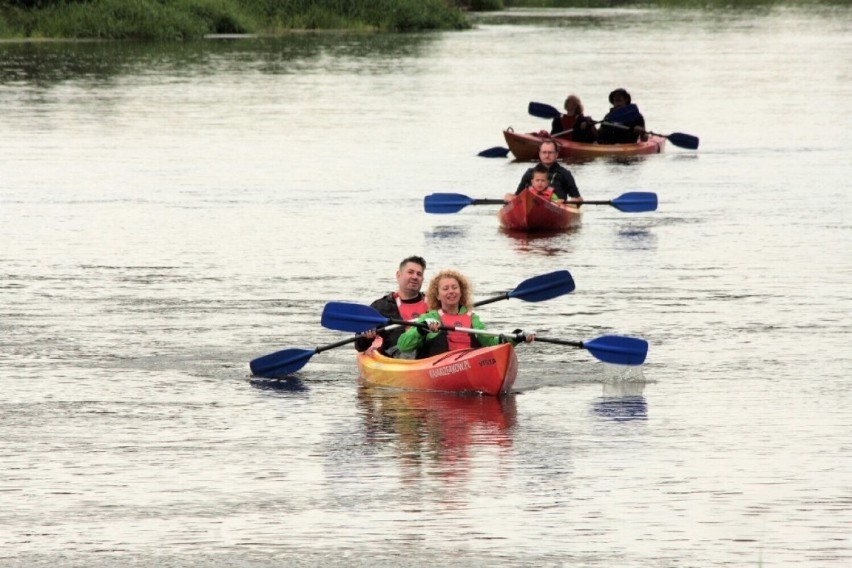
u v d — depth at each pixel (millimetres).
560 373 44781
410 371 43188
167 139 110812
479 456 36188
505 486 33781
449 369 42281
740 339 48812
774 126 120875
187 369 45281
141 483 34156
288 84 157250
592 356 46562
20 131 115375
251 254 64812
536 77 165875
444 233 71562
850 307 53906
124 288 57281
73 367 45375
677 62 189625
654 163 99500
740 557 29344
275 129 117625
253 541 30344
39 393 42312
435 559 29312
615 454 36219
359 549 29875
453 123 122500
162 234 70000
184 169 93875
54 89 149875
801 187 86938
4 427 38875
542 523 31297
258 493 33375
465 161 99688
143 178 89625
